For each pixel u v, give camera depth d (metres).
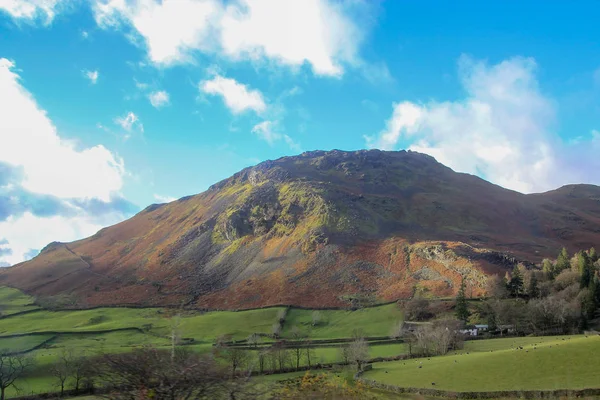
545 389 55.41
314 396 31.59
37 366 95.38
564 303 119.38
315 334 146.62
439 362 81.69
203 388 19.61
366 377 77.69
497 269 187.75
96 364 20.33
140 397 18.94
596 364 60.69
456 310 145.62
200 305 197.88
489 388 60.03
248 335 143.88
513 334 121.94
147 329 156.00
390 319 155.75
